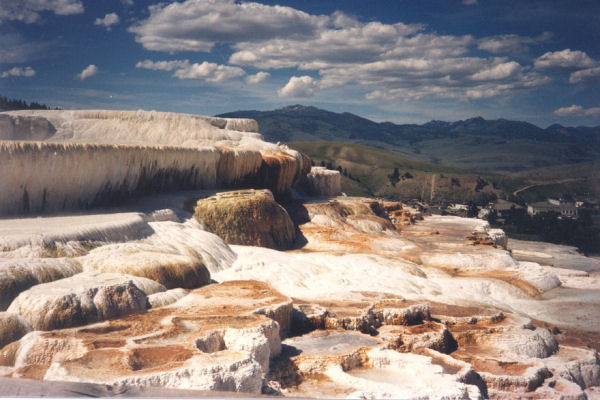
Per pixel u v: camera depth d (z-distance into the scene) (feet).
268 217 139.85
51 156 104.47
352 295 89.15
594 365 75.41
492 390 60.75
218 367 42.29
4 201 98.68
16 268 65.31
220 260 106.63
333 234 159.22
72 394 18.26
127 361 43.39
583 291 127.13
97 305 59.36
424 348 66.95
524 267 138.62
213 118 236.43
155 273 77.25
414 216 223.71
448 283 119.96
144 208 122.11
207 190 153.07
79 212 109.09
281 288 95.20
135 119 210.18
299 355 58.44
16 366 46.68
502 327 81.41
